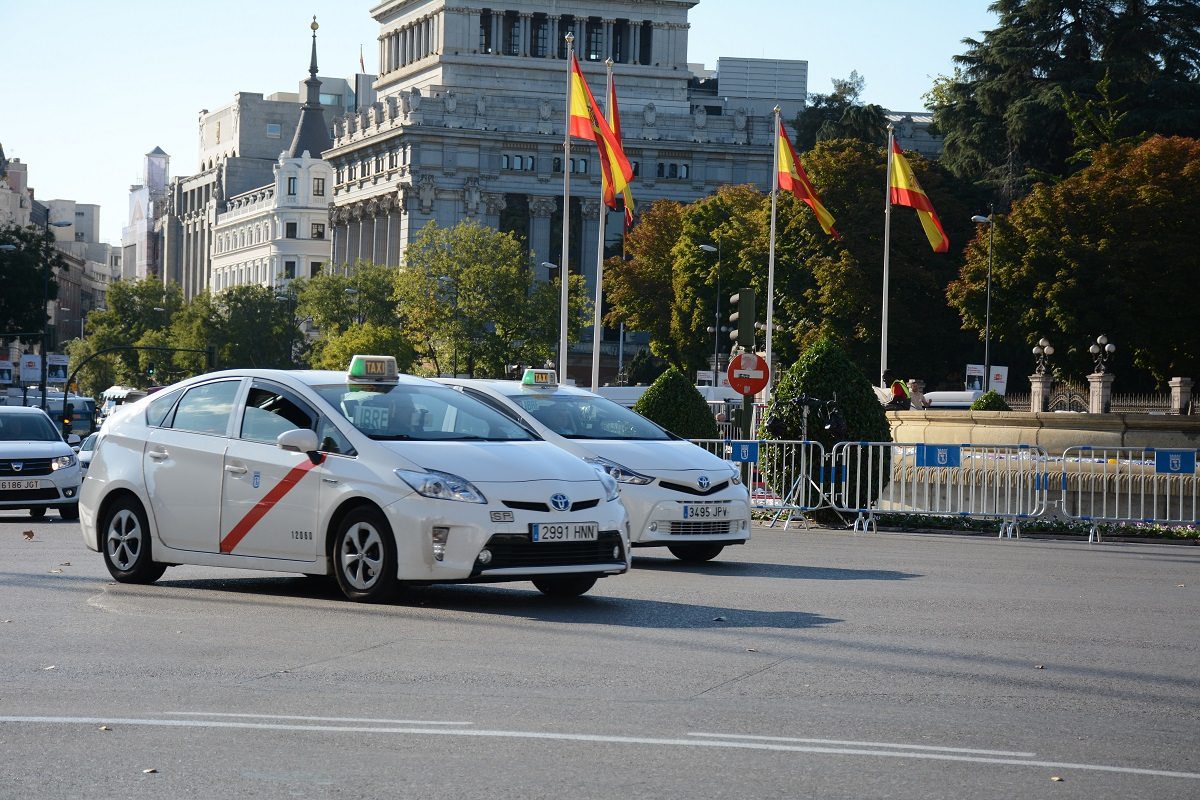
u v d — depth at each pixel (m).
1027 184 107.44
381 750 8.78
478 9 183.75
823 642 13.37
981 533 29.75
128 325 197.75
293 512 15.65
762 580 18.91
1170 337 84.75
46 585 16.94
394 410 15.99
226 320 171.62
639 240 128.00
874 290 94.81
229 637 13.06
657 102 185.25
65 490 32.03
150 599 15.70
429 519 14.68
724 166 172.38
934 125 116.81
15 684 10.81
